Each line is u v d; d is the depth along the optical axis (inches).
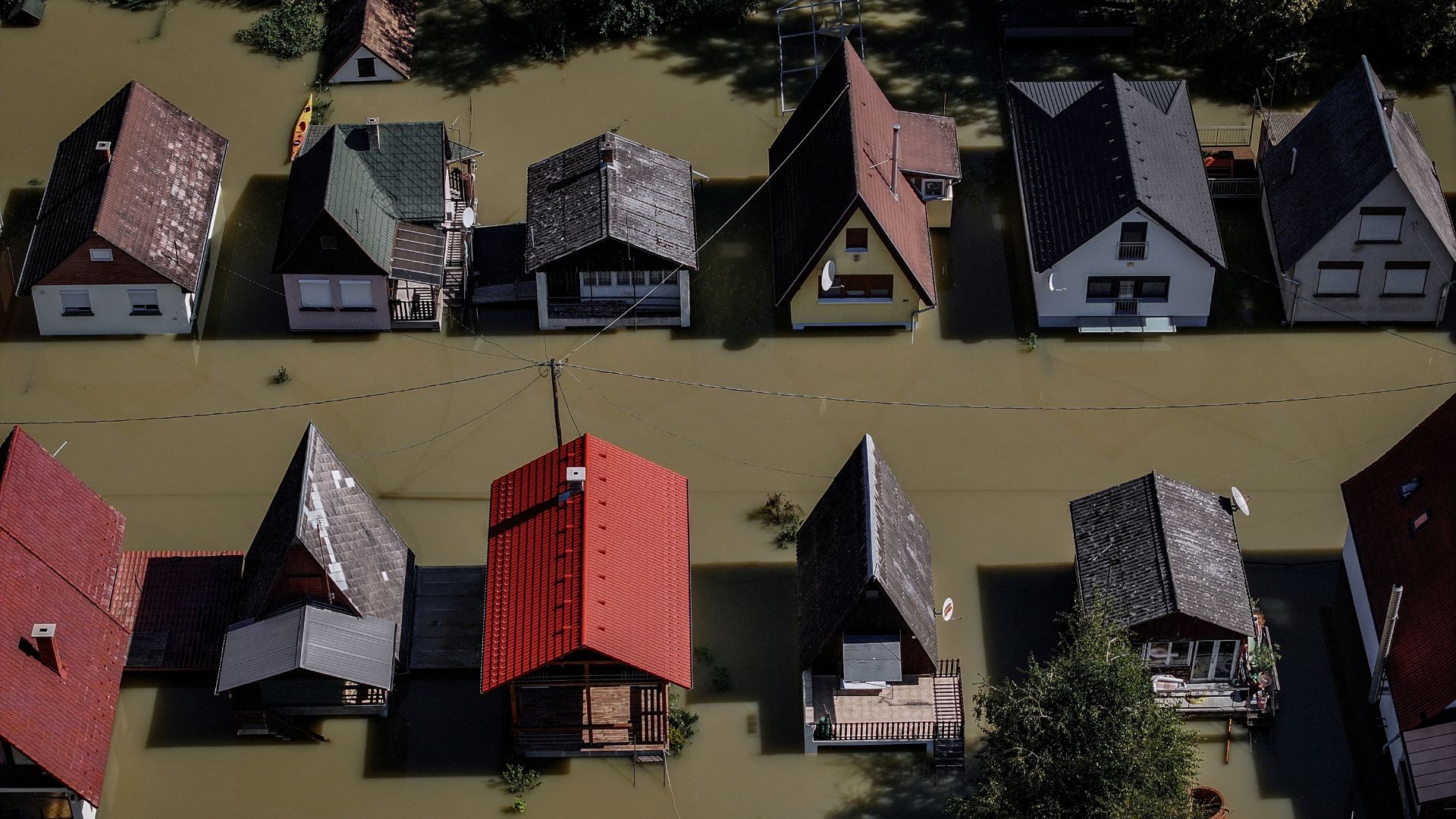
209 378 2938.0
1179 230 2903.5
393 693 2518.5
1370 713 2507.4
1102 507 2583.7
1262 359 2987.2
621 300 3011.8
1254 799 2422.5
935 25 3602.4
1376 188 2854.3
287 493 2484.0
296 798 2406.5
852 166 2906.0
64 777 2230.6
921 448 2847.0
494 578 2456.9
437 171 3026.6
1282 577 2674.7
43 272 2908.5
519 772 2423.7
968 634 2605.8
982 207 3260.3
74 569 2444.6
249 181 3275.1
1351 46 3518.7
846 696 2487.7
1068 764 2202.3
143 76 3489.2
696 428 2871.6
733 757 2468.0
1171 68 3511.3
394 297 3021.7
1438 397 2910.9
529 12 3604.8
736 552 2701.8
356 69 3457.2
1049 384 2952.8
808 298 2992.1
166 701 2496.3
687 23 3604.8
